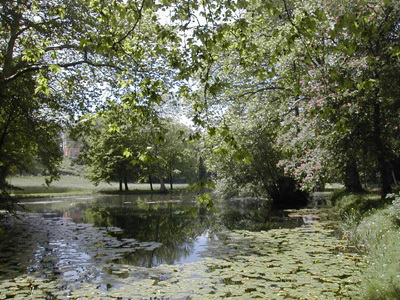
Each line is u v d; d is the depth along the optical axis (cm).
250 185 2397
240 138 1975
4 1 1210
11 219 1688
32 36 1407
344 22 493
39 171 4703
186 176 5431
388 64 1005
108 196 3566
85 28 1362
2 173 1541
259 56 688
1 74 1262
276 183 2278
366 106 1062
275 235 1112
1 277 702
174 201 2870
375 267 603
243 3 585
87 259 860
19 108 1416
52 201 2877
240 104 2111
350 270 679
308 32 550
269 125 2042
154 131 671
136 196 3575
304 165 1248
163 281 659
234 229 1328
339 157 1155
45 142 1551
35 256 895
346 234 1049
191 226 1467
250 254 859
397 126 1117
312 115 660
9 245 1039
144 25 1251
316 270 686
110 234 1261
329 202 2212
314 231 1162
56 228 1399
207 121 577
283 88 2012
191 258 856
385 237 756
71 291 608
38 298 571
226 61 1827
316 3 1207
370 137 1112
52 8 1253
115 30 1025
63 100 1552
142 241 1116
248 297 552
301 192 2231
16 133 1517
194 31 594
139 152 534
